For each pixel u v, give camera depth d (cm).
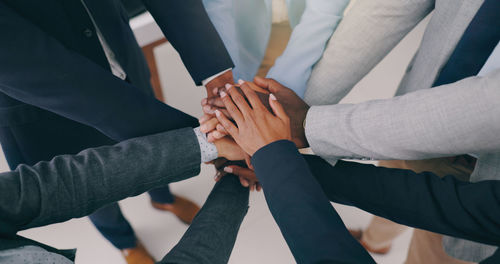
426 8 74
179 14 81
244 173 81
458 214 56
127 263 144
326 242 46
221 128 71
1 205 50
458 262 104
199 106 180
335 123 59
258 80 78
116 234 130
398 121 52
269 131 66
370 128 55
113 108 69
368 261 44
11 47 58
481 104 45
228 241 69
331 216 51
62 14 73
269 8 115
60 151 95
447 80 72
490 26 59
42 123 86
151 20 177
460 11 63
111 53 96
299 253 47
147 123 74
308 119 62
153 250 146
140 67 113
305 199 52
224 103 71
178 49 86
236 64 122
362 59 79
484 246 76
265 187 58
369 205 66
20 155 92
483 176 68
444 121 48
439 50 71
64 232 151
